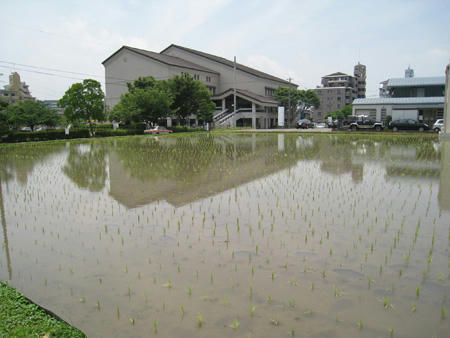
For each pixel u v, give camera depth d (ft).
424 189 27.04
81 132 102.06
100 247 16.16
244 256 14.85
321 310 10.93
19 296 11.66
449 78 79.41
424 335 9.78
